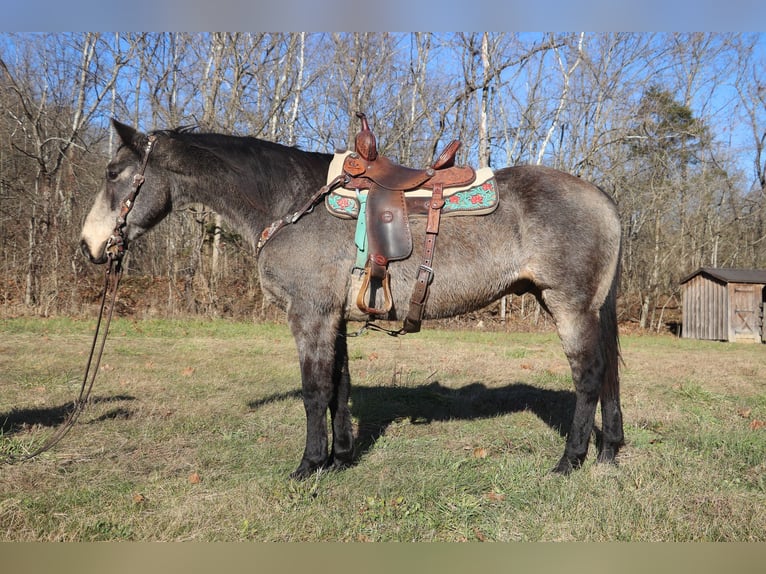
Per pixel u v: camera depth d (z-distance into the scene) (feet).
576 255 11.32
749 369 29.63
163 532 8.92
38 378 21.15
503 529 9.25
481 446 13.65
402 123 62.08
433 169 11.76
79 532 8.84
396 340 40.52
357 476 11.46
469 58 56.90
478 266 11.35
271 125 58.75
